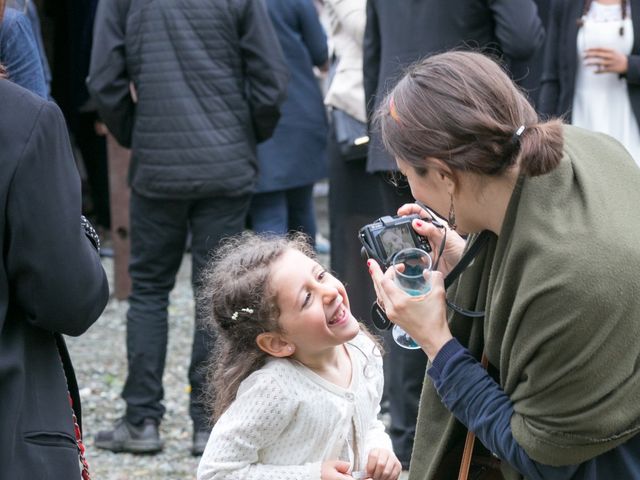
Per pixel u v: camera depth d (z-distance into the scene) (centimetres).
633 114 454
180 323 650
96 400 520
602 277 187
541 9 513
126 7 445
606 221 192
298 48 566
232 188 443
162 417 464
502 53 408
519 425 197
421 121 199
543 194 196
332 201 511
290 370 236
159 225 450
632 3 450
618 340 188
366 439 249
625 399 190
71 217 217
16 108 216
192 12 437
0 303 215
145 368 452
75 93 795
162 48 439
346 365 246
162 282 458
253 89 446
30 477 215
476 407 206
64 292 216
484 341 214
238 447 230
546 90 470
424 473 231
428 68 205
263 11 443
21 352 219
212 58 439
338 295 235
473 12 400
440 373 211
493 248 215
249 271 235
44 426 219
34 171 214
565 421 191
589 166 203
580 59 458
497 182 201
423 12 401
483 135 195
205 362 439
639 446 202
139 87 445
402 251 220
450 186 203
